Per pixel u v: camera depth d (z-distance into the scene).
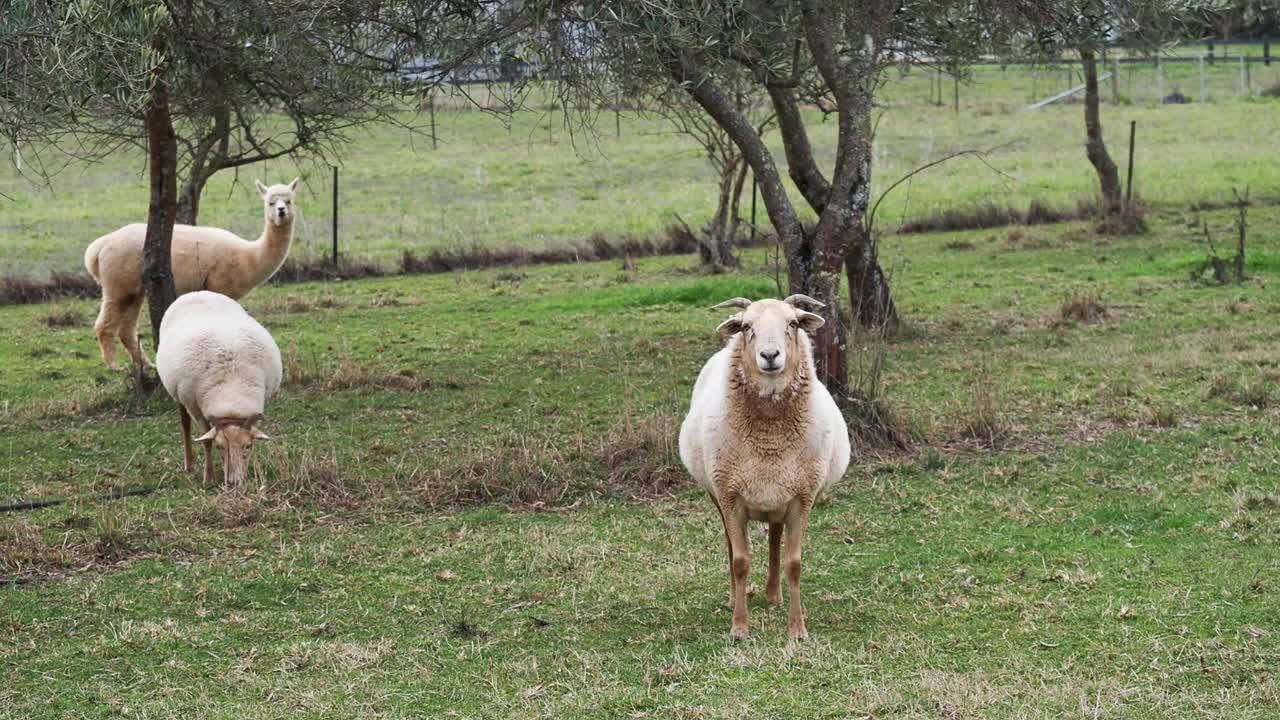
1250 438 11.19
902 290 19.77
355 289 21.88
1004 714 5.86
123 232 15.23
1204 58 61.47
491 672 6.77
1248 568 7.95
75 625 7.63
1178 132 42.84
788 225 11.41
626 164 41.41
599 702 6.26
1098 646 6.79
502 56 11.35
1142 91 55.47
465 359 15.84
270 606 8.00
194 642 7.34
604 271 23.09
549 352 16.14
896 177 35.59
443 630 7.48
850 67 11.30
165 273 13.63
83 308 20.47
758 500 7.09
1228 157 36.50
